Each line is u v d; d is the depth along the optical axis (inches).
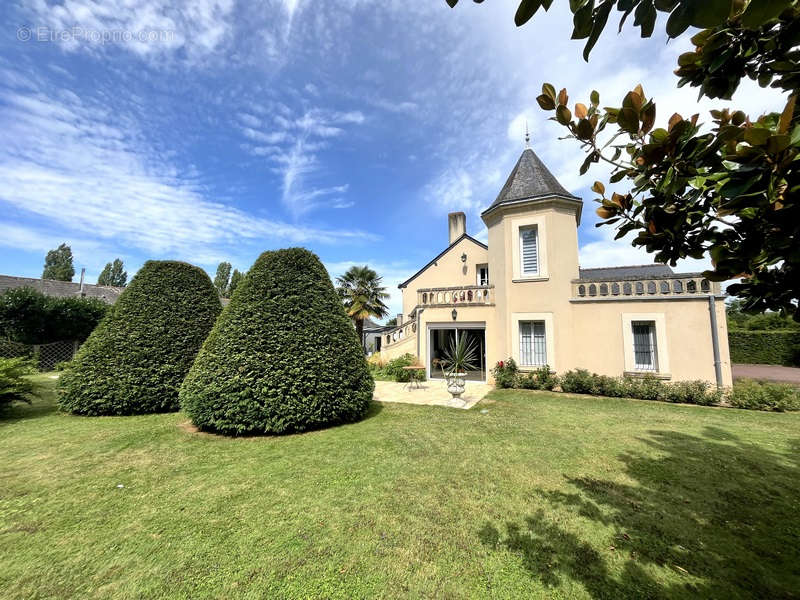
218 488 158.9
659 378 370.3
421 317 531.8
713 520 131.8
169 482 165.3
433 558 110.0
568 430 251.3
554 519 132.4
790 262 66.9
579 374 399.2
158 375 307.3
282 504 143.9
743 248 71.3
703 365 353.1
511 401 359.9
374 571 104.2
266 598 94.0
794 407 307.1
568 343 421.1
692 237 89.0
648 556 110.7
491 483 163.8
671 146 77.0
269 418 237.8
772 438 231.0
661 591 95.7
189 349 326.3
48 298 643.5
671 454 201.3
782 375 604.7
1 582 99.6
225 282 1724.9
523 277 446.6
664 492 154.6
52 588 97.4
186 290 342.6
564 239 434.0
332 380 261.3
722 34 70.1
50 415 301.4
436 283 755.4
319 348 263.9
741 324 959.6
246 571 104.1
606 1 47.8
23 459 195.6
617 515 135.3
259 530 125.3
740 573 102.8
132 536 121.6
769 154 57.2
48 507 141.3
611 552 112.7
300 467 183.3
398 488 158.7
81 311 665.6
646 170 85.4
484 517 133.9
